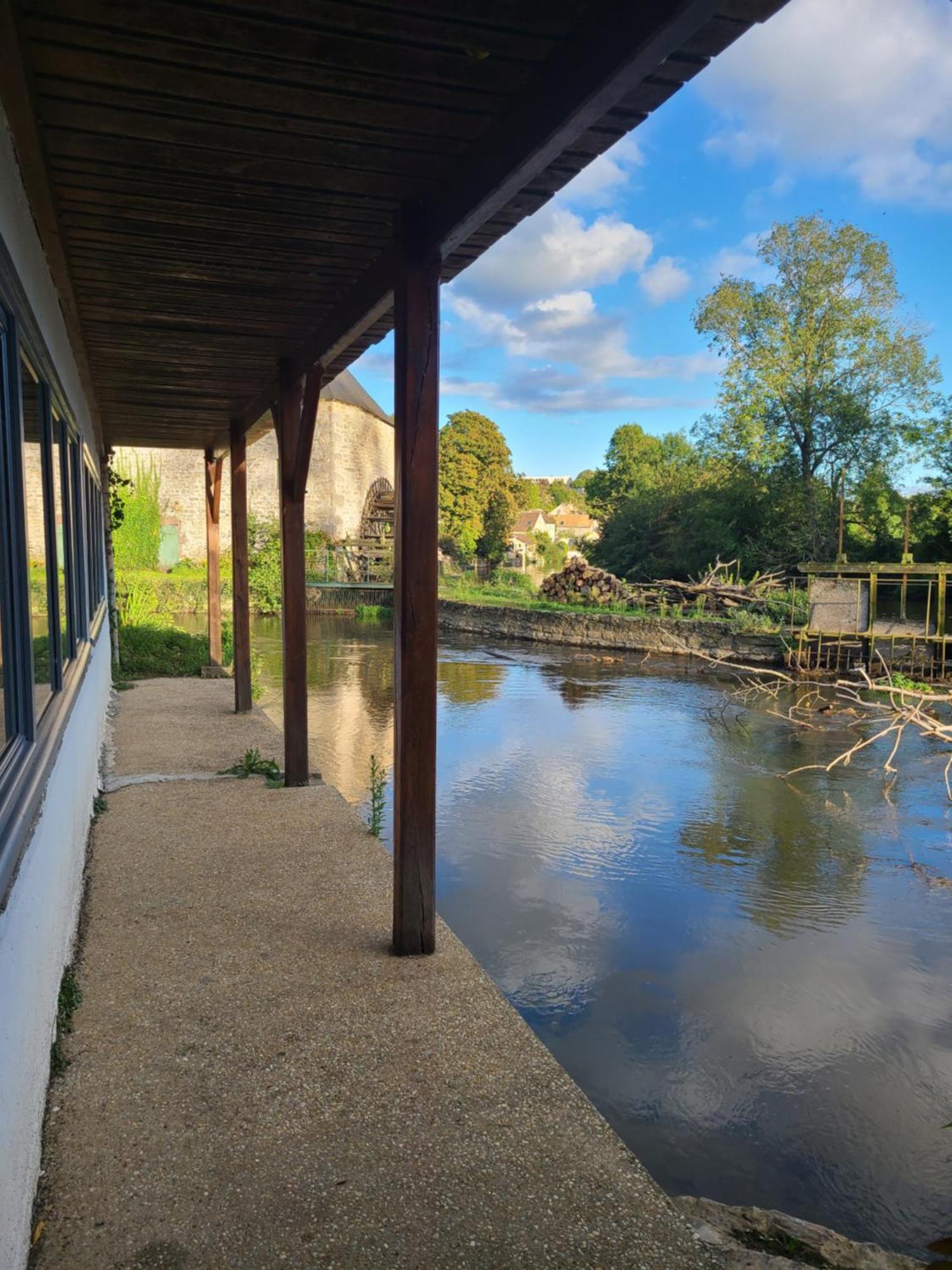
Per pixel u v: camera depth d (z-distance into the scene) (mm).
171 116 2432
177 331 4691
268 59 2143
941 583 15148
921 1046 4051
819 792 8266
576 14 1951
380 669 15711
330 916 3674
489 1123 2332
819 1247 2398
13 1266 1668
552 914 5414
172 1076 2502
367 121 2459
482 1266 1839
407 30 2014
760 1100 3602
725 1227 2471
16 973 1850
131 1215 1958
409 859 3314
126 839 4574
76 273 3740
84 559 5418
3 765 1974
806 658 16281
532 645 20656
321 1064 2584
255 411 6754
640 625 19172
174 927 3523
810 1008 4375
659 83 2043
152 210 3072
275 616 26141
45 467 2980
